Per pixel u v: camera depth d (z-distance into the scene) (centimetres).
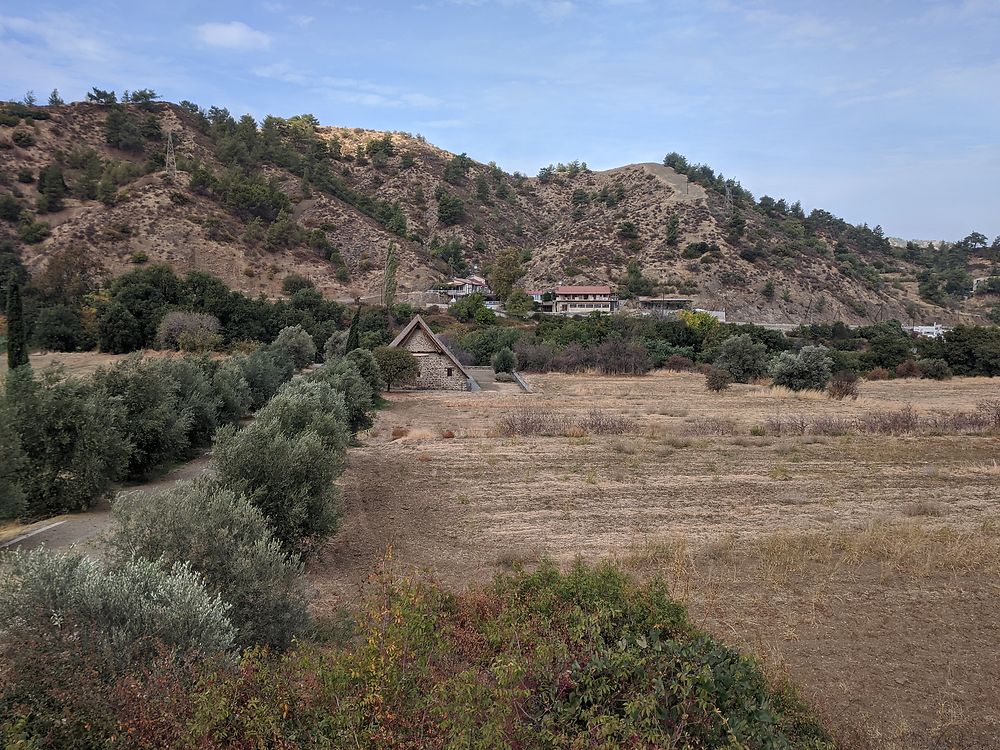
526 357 5444
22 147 9250
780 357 4097
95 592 569
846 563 1101
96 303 5497
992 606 935
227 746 459
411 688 502
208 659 532
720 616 887
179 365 2111
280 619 729
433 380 4209
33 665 505
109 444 1416
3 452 1162
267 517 996
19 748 438
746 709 507
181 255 7881
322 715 483
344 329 6706
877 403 3466
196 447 2014
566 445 2214
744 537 1248
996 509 1462
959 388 4334
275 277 8319
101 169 9125
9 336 3344
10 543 1130
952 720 655
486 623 650
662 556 1122
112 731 468
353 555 1138
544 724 494
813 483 1688
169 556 724
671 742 470
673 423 2733
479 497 1541
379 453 2066
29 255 7044
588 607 654
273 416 1401
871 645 812
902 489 1634
